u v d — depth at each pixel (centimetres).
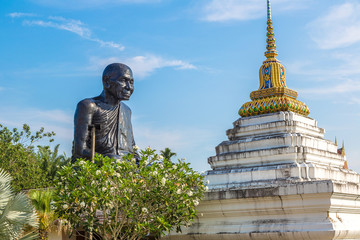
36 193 1708
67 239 1809
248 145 1788
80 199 1459
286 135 1722
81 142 2280
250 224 1547
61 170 1523
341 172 1744
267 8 2023
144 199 1451
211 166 1861
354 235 1521
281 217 1500
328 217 1426
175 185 1477
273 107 1828
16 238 1466
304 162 1672
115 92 2353
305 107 1911
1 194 1489
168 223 1490
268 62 1952
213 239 1593
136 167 1520
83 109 2309
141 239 1614
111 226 1502
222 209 1587
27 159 3441
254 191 1517
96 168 1497
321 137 1930
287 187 1466
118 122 2394
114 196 1433
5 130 3453
